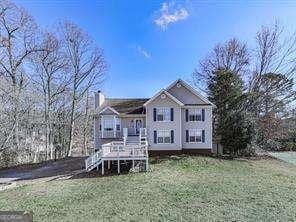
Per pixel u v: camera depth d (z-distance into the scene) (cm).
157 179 2505
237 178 2569
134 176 2619
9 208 1859
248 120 3869
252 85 4472
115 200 1975
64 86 4953
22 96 4384
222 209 1747
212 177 2586
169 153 3538
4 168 3769
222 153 3962
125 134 3497
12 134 4231
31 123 4747
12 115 4247
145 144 3033
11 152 4259
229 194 2053
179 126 3553
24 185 2542
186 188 2222
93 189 2264
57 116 5319
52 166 3559
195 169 2898
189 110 3697
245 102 4231
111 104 3931
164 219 1608
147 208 1798
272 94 4444
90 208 1827
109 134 3666
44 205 1909
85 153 5909
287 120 4888
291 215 1631
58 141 5519
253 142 3941
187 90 3719
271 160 3728
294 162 3816
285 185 2355
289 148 5269
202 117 3684
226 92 4091
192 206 1812
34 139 4881
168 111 3572
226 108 4075
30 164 3900
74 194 2148
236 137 3756
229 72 4191
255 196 2003
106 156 2791
